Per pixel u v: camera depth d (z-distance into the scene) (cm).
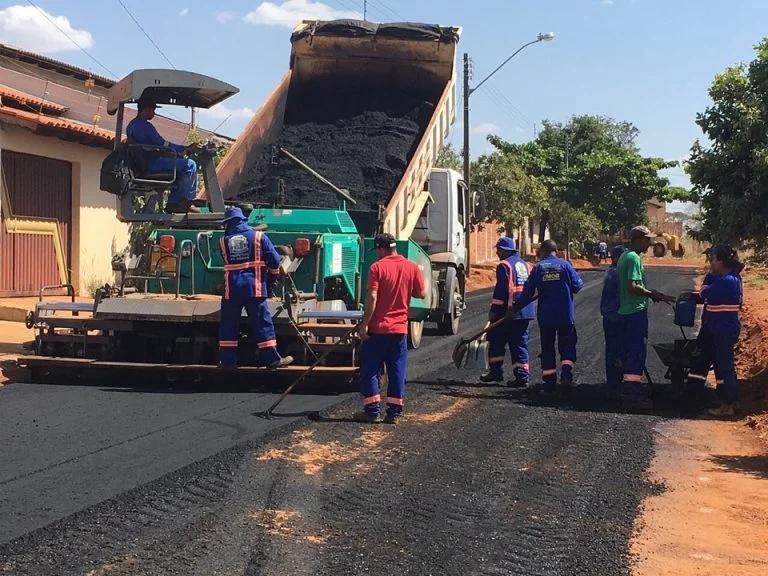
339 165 1412
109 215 2161
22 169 1900
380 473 739
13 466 732
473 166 4291
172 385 1087
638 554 588
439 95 1557
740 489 731
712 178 1124
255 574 536
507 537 608
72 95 2286
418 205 1462
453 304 1703
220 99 1165
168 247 1134
